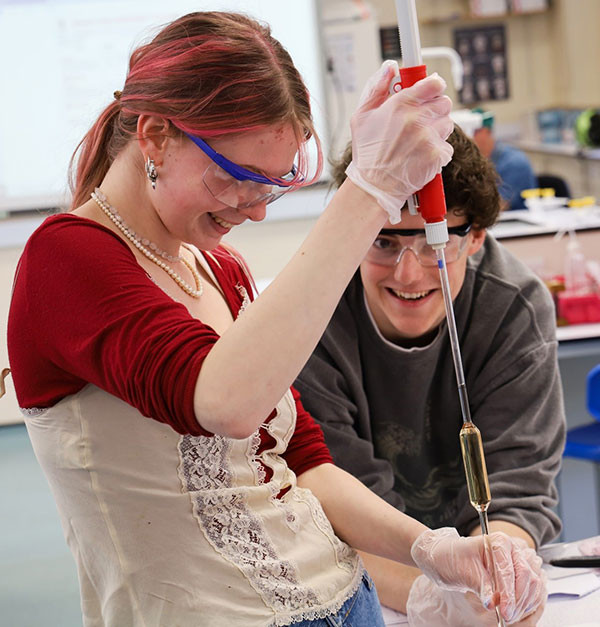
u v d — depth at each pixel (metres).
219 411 0.94
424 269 1.60
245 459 1.17
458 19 8.87
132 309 0.98
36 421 1.12
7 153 5.32
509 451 1.73
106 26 5.36
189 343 0.96
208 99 1.00
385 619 1.57
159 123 1.05
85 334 1.00
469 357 1.77
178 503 1.11
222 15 1.08
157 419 0.98
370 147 1.00
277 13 5.47
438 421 1.83
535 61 9.00
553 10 8.80
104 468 1.10
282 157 1.06
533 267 3.79
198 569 1.11
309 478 1.34
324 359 1.72
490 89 9.01
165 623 1.11
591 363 3.45
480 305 1.75
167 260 1.19
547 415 1.76
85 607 1.19
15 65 5.29
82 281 1.01
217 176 1.04
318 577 1.19
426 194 1.07
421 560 1.26
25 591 3.38
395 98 1.00
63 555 3.67
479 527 1.67
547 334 1.79
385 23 7.62
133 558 1.11
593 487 3.22
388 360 1.73
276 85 1.03
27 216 5.37
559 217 4.16
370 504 1.31
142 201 1.15
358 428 1.80
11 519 4.07
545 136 8.90
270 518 1.17
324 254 0.98
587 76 8.52
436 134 1.00
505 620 1.25
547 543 1.78
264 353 0.94
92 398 1.09
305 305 0.96
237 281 1.32
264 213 1.12
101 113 1.18
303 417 1.38
